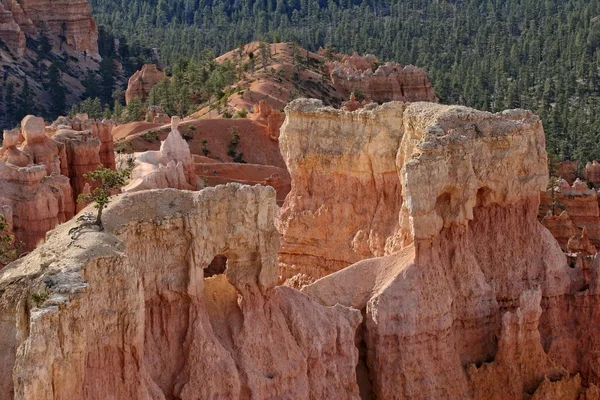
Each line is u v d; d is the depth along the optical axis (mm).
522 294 56094
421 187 53844
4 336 36812
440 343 53719
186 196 45125
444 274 55250
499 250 58438
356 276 55719
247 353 45188
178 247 44406
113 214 43156
